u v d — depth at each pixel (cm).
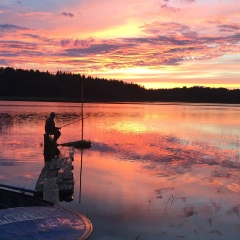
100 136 2919
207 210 1011
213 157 1948
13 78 13588
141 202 1077
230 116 6106
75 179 1375
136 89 16175
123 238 807
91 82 14938
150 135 3061
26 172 1476
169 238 811
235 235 838
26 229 593
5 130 3138
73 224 620
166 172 1527
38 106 8025
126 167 1634
